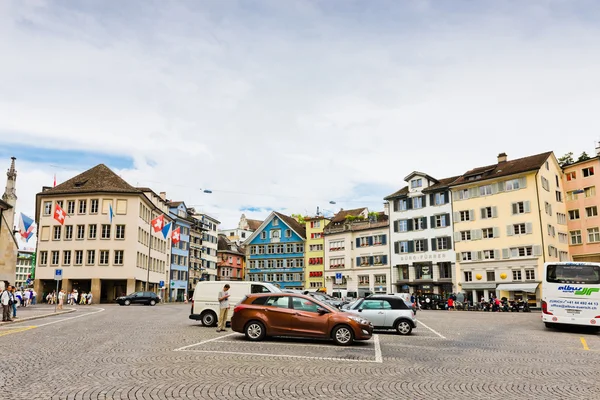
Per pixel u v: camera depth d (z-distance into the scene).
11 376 9.49
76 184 59.25
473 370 11.38
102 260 56.12
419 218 62.88
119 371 10.14
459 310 50.06
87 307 42.00
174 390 8.59
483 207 56.12
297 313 15.62
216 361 11.69
